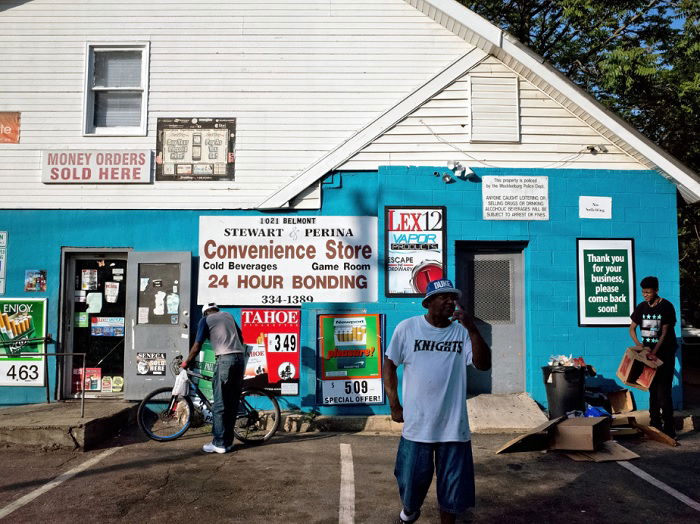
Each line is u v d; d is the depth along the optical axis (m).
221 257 8.39
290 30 8.71
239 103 8.63
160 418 7.28
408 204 8.40
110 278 8.64
